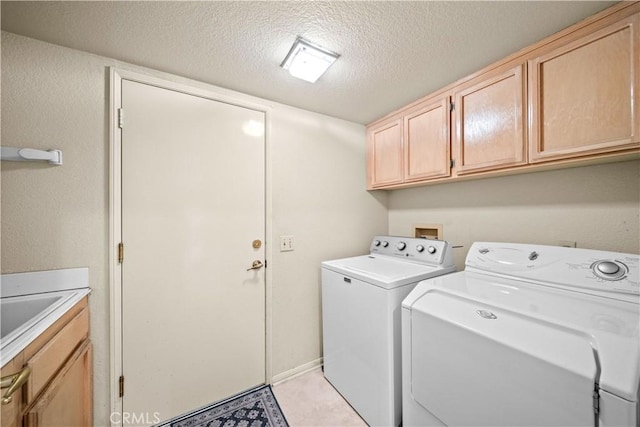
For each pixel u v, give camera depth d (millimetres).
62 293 1158
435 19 1044
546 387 721
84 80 1242
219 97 1592
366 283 1421
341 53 1270
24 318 1078
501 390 818
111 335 1277
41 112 1156
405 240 1871
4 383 673
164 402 1428
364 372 1444
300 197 1913
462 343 928
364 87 1603
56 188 1181
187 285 1494
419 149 1740
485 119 1354
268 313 1756
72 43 1186
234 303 1642
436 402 1025
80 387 1108
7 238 1095
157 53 1269
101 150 1273
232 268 1635
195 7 983
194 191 1518
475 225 1736
